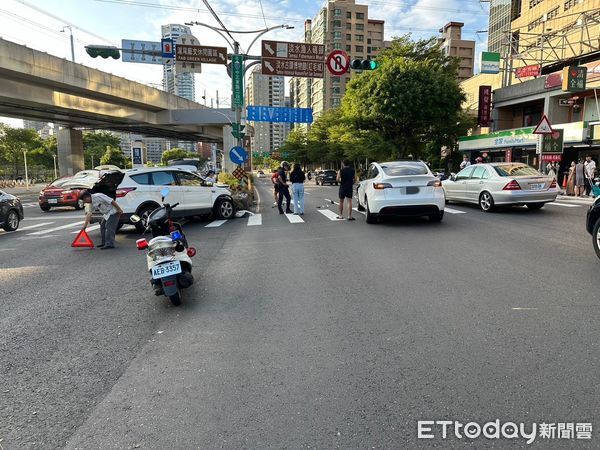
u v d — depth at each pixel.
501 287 5.50
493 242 8.39
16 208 13.02
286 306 5.12
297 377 3.43
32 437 2.78
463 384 3.24
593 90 26.42
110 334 4.46
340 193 12.52
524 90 31.27
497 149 30.72
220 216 14.09
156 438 2.73
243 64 18.42
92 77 30.98
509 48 35.25
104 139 98.00
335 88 108.12
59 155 45.47
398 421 2.83
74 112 34.25
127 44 18.73
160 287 5.38
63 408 3.11
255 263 7.38
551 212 12.63
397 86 29.84
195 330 4.49
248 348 4.00
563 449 2.53
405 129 32.88
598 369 3.38
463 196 14.26
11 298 5.86
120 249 9.41
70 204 19.56
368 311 4.84
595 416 2.83
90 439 2.74
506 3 55.53
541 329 4.15
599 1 36.59
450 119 30.95
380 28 109.50
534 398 3.03
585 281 5.62
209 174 25.39
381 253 7.75
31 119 39.56
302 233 10.38
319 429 2.77
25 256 8.86
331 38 106.75
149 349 4.07
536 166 27.88
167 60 19.27
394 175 11.02
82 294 5.96
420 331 4.22
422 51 37.06
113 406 3.11
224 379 3.44
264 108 30.83
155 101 40.25
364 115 31.42
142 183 12.06
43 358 3.94
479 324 4.33
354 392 3.18
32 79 26.91
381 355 3.75
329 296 5.42
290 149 83.94
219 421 2.89
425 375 3.38
